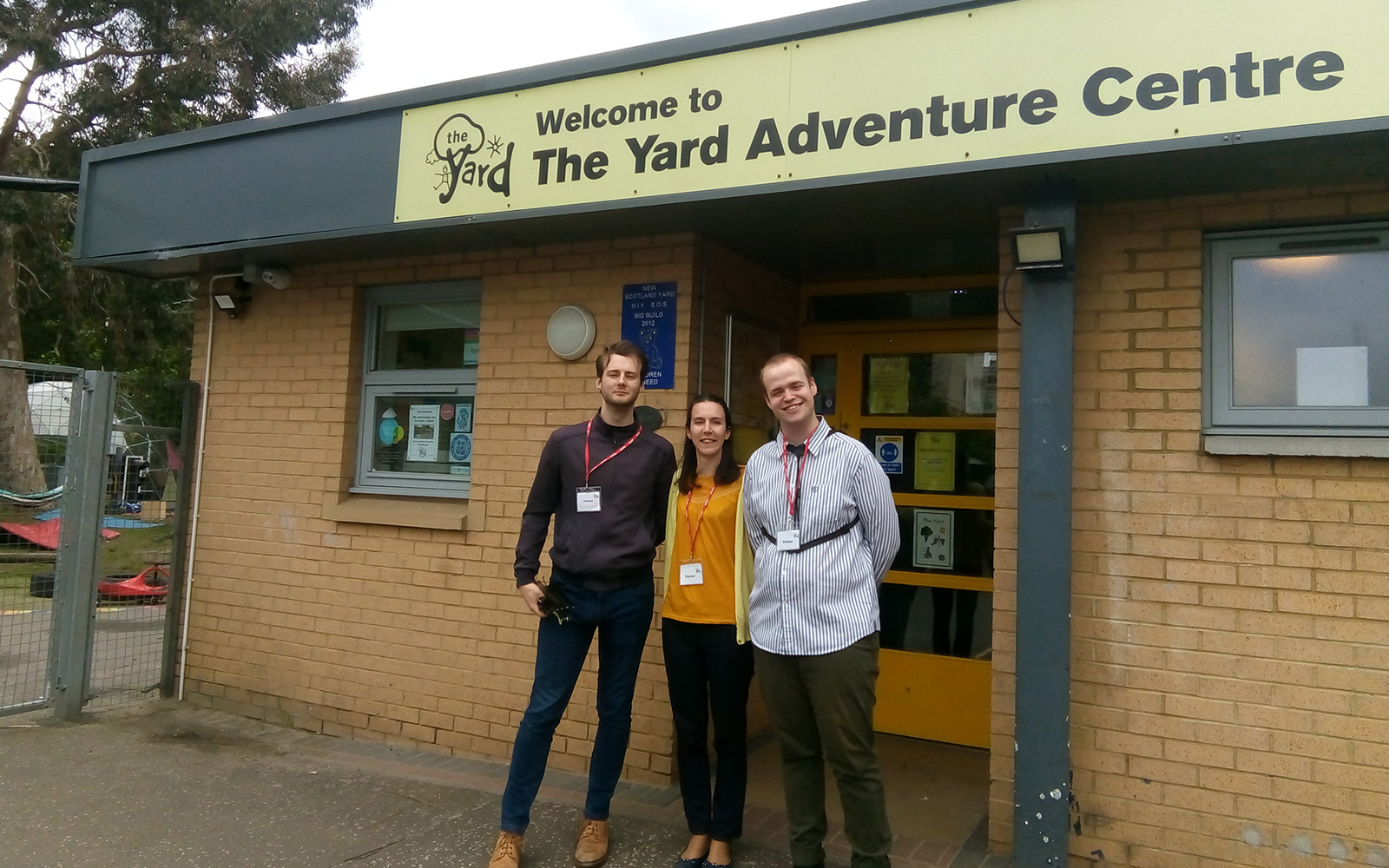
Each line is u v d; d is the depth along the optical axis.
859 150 3.49
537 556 3.57
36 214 15.56
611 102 4.01
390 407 5.25
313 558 5.21
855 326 5.30
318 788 4.26
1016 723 3.39
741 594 3.37
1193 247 3.38
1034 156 3.19
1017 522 3.56
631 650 3.58
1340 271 3.25
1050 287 3.42
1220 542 3.27
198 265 5.48
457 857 3.56
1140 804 3.31
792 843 3.28
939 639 5.02
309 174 4.78
